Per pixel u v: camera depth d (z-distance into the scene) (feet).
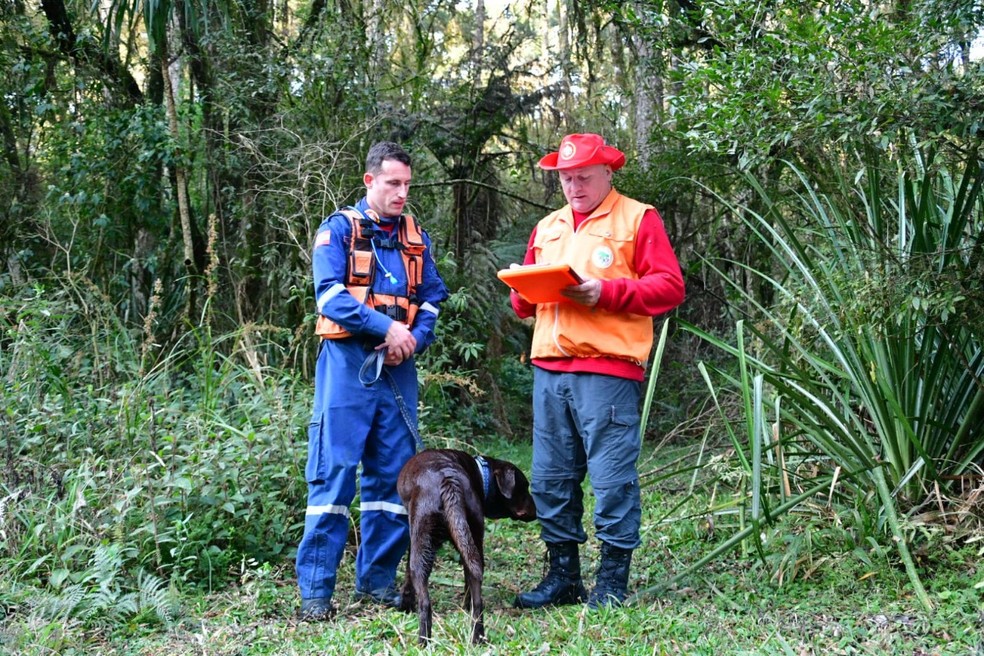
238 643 11.07
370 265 12.92
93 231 30.42
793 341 14.90
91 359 20.40
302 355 23.86
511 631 11.12
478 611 10.65
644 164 29.63
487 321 30.78
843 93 12.59
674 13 23.29
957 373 14.33
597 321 12.44
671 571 14.38
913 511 13.78
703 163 24.72
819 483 14.75
